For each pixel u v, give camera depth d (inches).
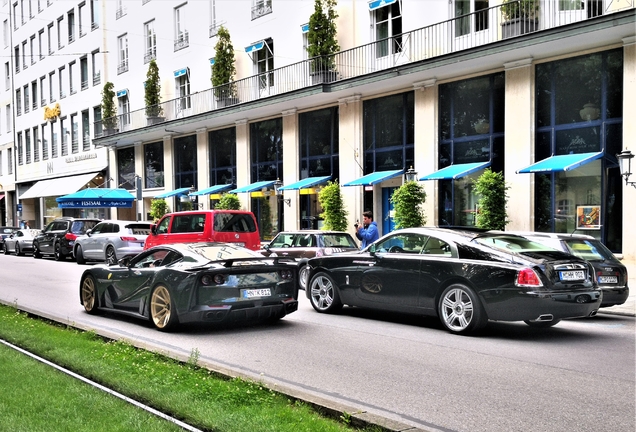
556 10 655.1
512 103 688.4
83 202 1163.9
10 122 2058.3
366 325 374.9
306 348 304.3
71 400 196.1
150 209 1349.7
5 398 197.2
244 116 1056.8
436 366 263.4
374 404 207.8
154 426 170.7
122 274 388.8
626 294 403.2
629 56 593.6
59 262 964.0
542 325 373.4
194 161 1211.9
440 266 345.4
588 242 408.8
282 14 998.4
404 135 815.7
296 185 924.0
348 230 884.6
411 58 794.2
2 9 2097.7
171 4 1264.8
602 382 235.5
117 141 1381.6
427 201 776.3
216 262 346.0
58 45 1720.0
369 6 850.8
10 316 381.1
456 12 753.0
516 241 351.6
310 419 177.8
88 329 334.6
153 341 324.2
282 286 365.1
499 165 709.9
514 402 209.3
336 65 888.9
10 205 2094.0
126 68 1417.3
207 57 1170.0
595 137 627.5
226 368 241.6
